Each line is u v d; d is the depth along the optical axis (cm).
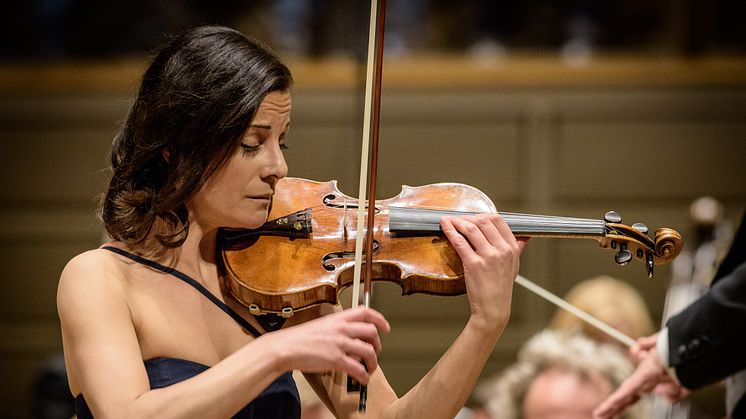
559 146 1702
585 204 1700
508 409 958
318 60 1734
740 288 745
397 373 1688
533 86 1700
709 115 1686
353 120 1686
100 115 1736
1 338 1756
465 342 623
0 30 1767
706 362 765
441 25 1756
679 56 1723
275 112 614
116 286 609
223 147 604
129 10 1761
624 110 1695
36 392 1303
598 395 935
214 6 1753
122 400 555
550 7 1750
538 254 1688
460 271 652
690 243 1677
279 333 561
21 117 1739
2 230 1750
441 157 1698
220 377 546
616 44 1747
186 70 615
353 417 660
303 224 660
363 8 1733
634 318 1219
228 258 644
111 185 644
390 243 664
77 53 1769
